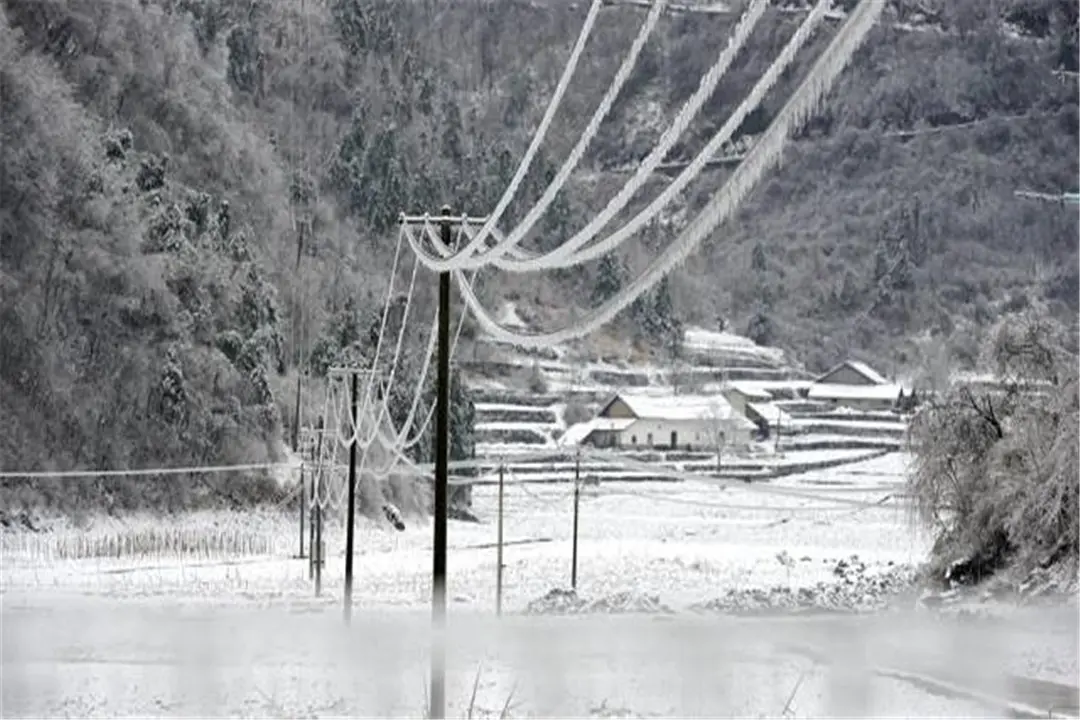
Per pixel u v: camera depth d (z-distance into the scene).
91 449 133.50
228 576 96.00
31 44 161.75
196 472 141.00
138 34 174.38
